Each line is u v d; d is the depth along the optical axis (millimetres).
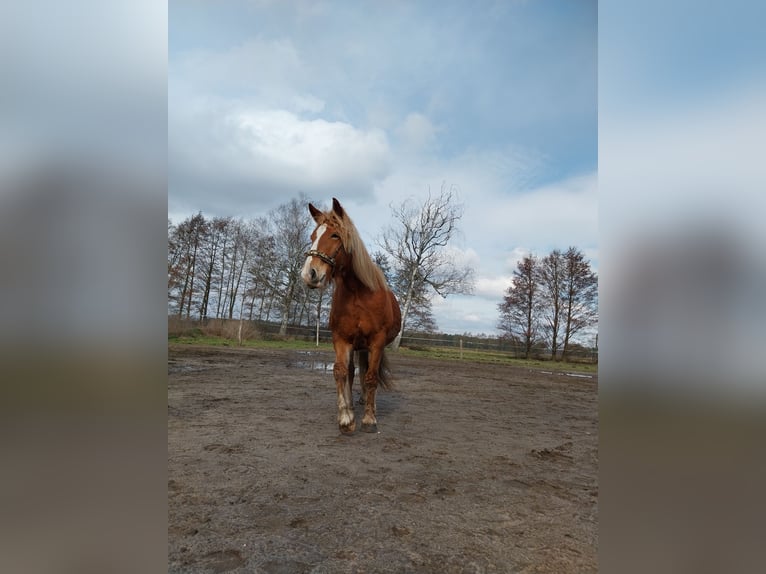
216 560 1742
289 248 25172
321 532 2020
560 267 21844
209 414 4617
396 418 4816
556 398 7363
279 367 9828
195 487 2521
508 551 1912
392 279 24938
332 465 3012
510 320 22547
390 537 1999
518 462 3301
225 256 26375
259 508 2260
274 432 3904
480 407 5941
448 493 2588
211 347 14859
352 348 4191
